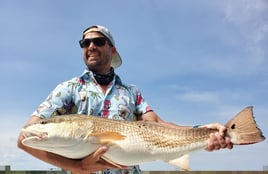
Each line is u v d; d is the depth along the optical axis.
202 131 1.02
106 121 0.94
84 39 1.08
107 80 1.07
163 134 0.99
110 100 1.05
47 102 0.98
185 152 1.00
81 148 0.89
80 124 0.90
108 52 1.10
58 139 0.88
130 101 1.08
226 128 1.00
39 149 0.90
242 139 0.98
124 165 0.94
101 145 0.90
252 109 0.99
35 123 0.90
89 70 1.08
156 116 1.12
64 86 1.02
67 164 0.91
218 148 1.00
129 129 0.96
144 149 0.96
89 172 0.93
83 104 1.02
